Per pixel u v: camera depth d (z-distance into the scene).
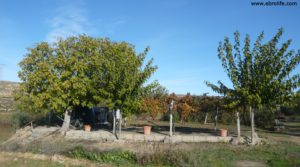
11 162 14.09
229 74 22.02
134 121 42.22
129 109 24.03
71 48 27.58
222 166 14.10
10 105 42.28
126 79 23.27
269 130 33.69
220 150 18.11
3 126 30.75
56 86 26.39
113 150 16.72
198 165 13.70
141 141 22.73
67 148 16.70
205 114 41.97
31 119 31.58
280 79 20.95
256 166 14.54
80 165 13.59
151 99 27.56
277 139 24.34
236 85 21.78
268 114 36.69
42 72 26.94
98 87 25.73
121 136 23.47
